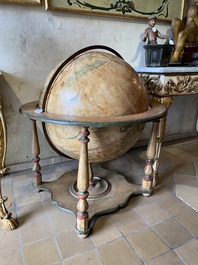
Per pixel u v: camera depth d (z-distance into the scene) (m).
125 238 1.09
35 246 1.04
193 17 1.85
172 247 1.03
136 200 1.40
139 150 2.22
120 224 1.19
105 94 0.98
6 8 1.40
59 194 1.39
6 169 1.13
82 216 1.06
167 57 1.53
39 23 1.52
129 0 1.75
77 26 1.65
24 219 1.21
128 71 1.10
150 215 1.26
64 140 1.10
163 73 1.39
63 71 1.06
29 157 1.79
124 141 1.13
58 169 1.80
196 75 1.54
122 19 1.80
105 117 0.96
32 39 1.53
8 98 1.57
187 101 2.49
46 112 1.04
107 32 1.78
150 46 1.51
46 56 1.61
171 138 2.54
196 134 2.69
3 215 1.13
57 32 1.60
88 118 0.93
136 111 1.05
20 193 1.46
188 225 1.18
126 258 0.97
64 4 1.53
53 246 1.04
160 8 1.93
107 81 1.00
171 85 1.44
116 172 1.71
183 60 1.73
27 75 1.59
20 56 1.53
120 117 0.96
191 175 1.71
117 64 1.09
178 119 2.52
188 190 1.50
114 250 1.02
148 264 0.94
